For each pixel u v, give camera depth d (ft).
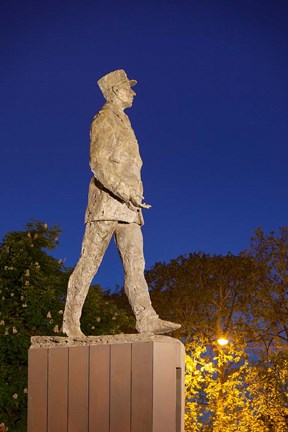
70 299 32.53
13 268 67.72
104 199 32.30
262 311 94.89
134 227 32.76
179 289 103.65
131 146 32.60
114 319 72.02
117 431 29.78
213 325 99.66
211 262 103.71
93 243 32.40
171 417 30.12
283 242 97.76
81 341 31.32
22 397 65.05
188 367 85.35
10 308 67.36
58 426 31.22
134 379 29.73
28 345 64.90
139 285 32.40
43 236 70.28
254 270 99.45
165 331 32.14
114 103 33.24
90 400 30.58
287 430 84.43
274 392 84.43
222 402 86.89
